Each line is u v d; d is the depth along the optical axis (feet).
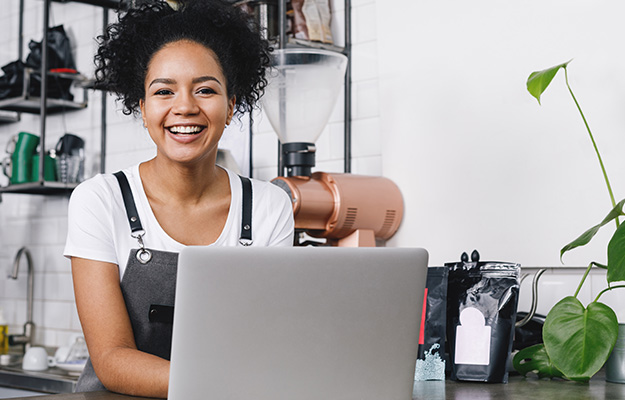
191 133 5.03
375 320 3.78
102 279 4.95
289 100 7.70
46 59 10.93
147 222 5.24
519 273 5.69
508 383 5.62
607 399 4.82
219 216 5.49
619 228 5.36
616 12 6.64
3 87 11.55
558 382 5.67
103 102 11.66
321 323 3.67
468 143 7.60
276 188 5.86
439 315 5.76
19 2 13.20
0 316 11.80
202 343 3.54
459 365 5.68
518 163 7.23
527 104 7.20
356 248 3.71
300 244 7.98
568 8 6.94
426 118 7.94
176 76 5.04
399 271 3.80
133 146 11.21
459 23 7.70
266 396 3.65
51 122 12.62
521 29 7.25
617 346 5.63
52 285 12.23
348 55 8.80
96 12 11.77
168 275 5.20
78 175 11.23
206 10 5.32
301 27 8.51
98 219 5.04
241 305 3.55
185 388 3.58
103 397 4.34
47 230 12.40
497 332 5.63
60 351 10.64
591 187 6.74
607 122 6.66
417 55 8.04
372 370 3.82
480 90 7.53
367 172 8.66
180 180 5.26
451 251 7.70
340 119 8.96
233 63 5.55
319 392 3.73
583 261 6.75
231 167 9.21
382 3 8.36
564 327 5.41
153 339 5.24
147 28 5.36
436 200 7.83
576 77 6.86
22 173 11.48
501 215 7.33
